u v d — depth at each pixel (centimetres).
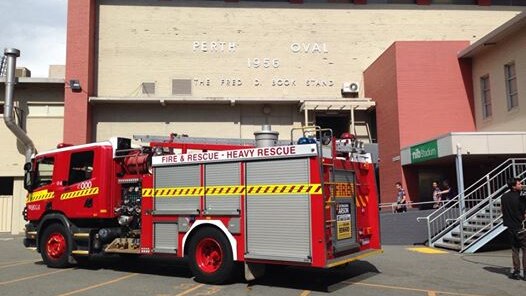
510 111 1888
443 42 2156
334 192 890
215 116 2545
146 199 1030
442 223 1683
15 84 2447
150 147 1113
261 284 931
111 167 1130
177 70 2562
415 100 2116
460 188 1641
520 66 1822
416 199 2053
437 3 2642
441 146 1741
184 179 982
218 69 2570
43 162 1245
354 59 2602
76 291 886
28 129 2481
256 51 2589
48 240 1185
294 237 841
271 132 990
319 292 857
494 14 2636
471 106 2133
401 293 848
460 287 898
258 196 886
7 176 2453
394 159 2148
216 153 944
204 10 2603
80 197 1145
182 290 883
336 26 2620
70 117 2389
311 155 838
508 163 1773
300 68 2588
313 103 2436
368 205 1036
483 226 1445
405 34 2612
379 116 2356
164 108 2538
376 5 2631
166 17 2595
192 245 955
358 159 1010
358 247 966
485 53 2050
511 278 985
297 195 846
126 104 2525
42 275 1068
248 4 2612
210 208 937
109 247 1093
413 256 1330
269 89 2567
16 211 2428
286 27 2611
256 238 880
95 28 2570
